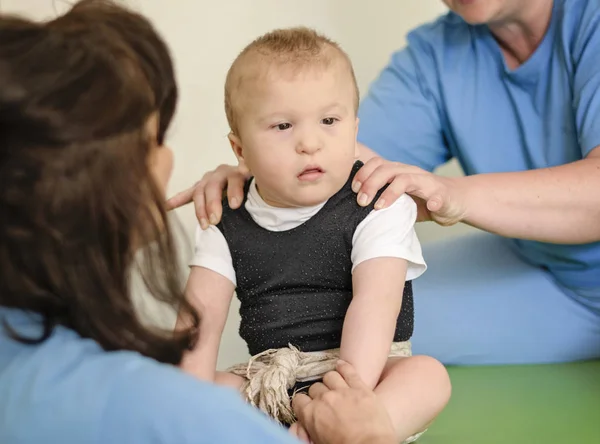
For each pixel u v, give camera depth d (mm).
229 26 2148
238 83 1055
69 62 635
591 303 1486
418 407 1007
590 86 1337
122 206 656
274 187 1041
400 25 2146
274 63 1022
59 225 636
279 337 1086
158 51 730
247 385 1060
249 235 1098
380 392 992
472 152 1523
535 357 1518
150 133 718
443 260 1625
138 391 623
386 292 1015
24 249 642
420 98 1565
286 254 1075
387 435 866
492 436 1183
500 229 1265
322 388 960
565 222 1273
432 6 2146
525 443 1153
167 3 2148
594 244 1407
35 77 618
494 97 1509
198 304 1079
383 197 1066
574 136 1430
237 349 1834
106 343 680
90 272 660
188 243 812
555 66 1427
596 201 1257
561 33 1401
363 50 2139
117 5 766
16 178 621
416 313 1541
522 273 1553
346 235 1056
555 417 1242
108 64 649
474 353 1527
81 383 627
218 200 1147
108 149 638
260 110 1023
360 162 1155
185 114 2098
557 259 1492
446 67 1542
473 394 1368
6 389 640
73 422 609
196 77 2121
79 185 630
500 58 1492
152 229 708
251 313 1108
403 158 1572
